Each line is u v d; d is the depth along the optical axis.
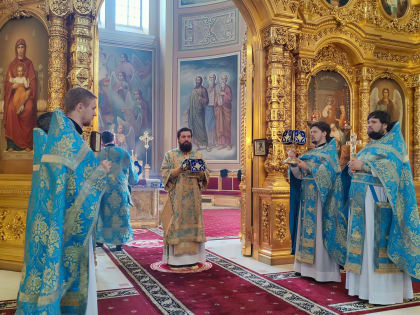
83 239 2.39
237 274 4.74
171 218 4.99
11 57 5.16
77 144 2.39
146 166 9.16
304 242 4.53
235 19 14.08
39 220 2.29
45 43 5.09
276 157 5.39
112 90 14.70
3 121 5.13
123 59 14.95
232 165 13.93
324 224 4.38
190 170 4.86
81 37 4.86
